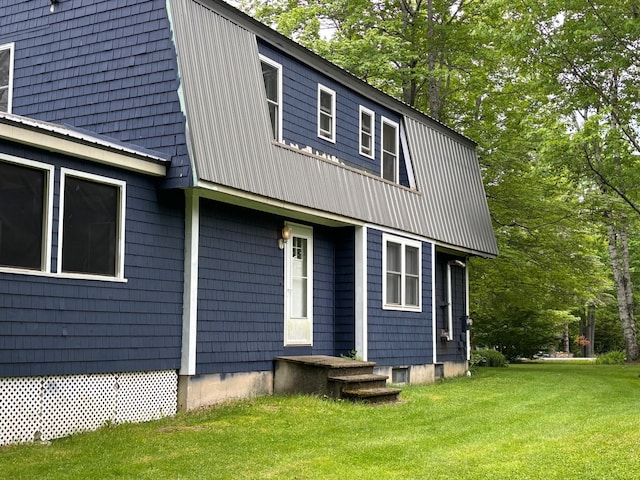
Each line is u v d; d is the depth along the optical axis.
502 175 23.91
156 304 10.39
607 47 18.58
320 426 9.79
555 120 20.66
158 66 10.75
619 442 8.69
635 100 19.22
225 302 11.63
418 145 17.58
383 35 24.72
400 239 16.11
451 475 7.14
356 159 15.51
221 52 11.53
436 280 19.03
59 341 8.94
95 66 11.34
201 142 10.55
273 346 12.77
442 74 23.48
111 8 11.31
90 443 8.41
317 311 14.30
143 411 10.16
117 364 9.71
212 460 7.63
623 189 19.95
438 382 17.30
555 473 7.20
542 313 30.81
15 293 8.46
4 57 12.25
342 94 15.20
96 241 9.62
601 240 28.47
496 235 23.53
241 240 12.14
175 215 10.83
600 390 15.46
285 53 13.38
